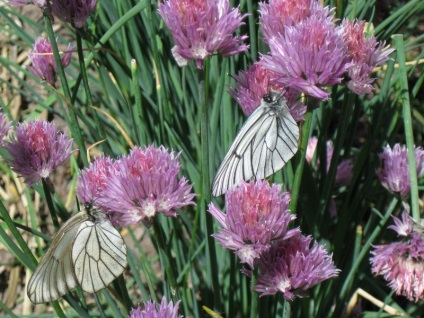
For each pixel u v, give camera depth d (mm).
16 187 658
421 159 535
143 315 452
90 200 478
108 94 654
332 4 570
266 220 448
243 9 586
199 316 570
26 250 488
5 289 630
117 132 641
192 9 472
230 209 449
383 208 587
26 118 675
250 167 485
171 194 460
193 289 557
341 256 583
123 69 596
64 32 692
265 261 463
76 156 647
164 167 460
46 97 685
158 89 559
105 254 477
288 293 461
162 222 579
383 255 513
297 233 466
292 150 486
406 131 517
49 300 477
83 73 546
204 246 582
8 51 701
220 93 547
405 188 528
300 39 465
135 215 462
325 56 462
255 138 480
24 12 703
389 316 564
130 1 609
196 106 619
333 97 555
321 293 552
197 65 481
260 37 539
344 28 491
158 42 606
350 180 595
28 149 492
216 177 480
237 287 559
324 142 567
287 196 485
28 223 646
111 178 463
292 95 494
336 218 600
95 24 617
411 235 510
